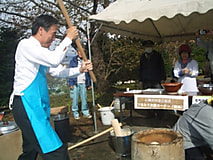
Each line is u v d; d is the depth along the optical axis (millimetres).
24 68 1954
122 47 9188
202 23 5578
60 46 2029
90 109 6438
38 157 3287
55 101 8094
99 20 3639
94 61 8844
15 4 7863
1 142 2635
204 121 2070
